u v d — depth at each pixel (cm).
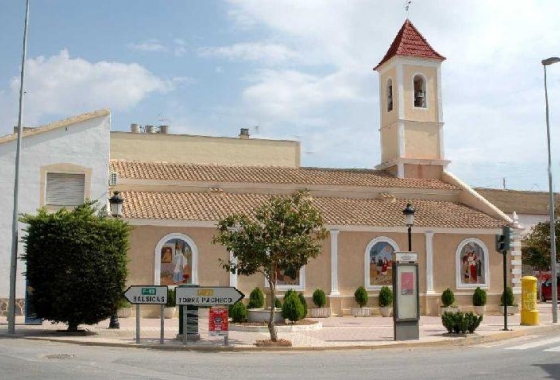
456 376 1387
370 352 1900
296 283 3070
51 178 2766
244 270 2014
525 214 5650
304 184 3544
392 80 4044
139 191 3241
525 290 2709
